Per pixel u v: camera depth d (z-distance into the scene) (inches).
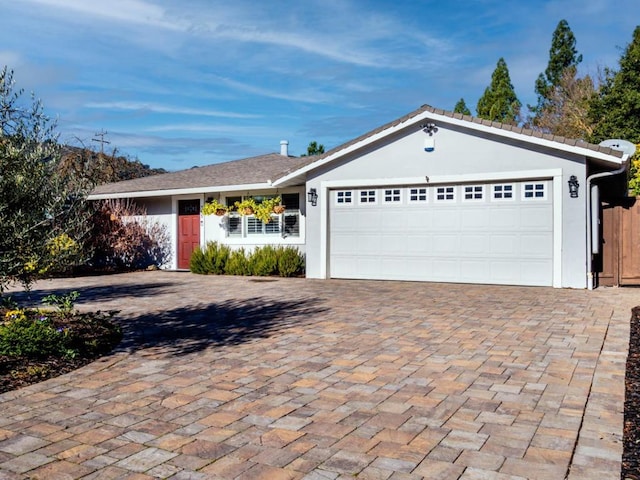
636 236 477.4
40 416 180.9
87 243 709.9
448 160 518.0
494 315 351.3
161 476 137.9
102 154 1051.3
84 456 149.9
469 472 137.9
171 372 232.5
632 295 425.1
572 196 465.7
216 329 323.6
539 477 134.8
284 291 490.6
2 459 148.3
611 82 860.0
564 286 470.6
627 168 500.1
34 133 232.8
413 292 466.0
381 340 287.1
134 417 179.3
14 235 218.1
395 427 168.2
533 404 186.4
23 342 245.8
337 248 582.2
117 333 306.2
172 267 762.2
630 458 144.1
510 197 497.4
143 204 787.4
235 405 190.1
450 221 525.3
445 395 197.6
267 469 141.1
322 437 161.3
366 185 558.6
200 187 692.7
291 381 217.5
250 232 691.4
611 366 229.6
